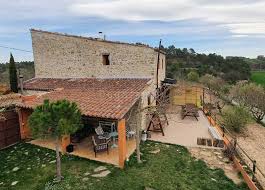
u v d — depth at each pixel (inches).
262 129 949.8
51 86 718.5
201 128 657.6
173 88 983.0
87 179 374.3
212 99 1385.3
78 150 484.1
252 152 657.0
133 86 613.9
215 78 1756.9
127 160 430.3
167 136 588.1
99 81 704.4
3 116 514.6
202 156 474.9
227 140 556.7
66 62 778.2
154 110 638.5
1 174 402.9
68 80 755.4
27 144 532.1
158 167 417.4
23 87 748.0
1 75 1679.4
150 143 539.2
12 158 466.0
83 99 533.6
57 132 359.9
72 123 367.2
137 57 679.7
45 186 357.4
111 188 349.1
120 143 409.4
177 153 483.5
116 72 711.1
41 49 810.2
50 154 474.6
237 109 875.4
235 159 441.1
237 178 397.7
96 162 432.8
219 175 402.0
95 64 736.3
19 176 393.4
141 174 390.3
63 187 352.5
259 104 1068.5
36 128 356.5
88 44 733.9
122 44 689.6
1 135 510.6
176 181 372.5
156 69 716.7
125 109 435.8
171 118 771.4
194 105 872.3
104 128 560.1
